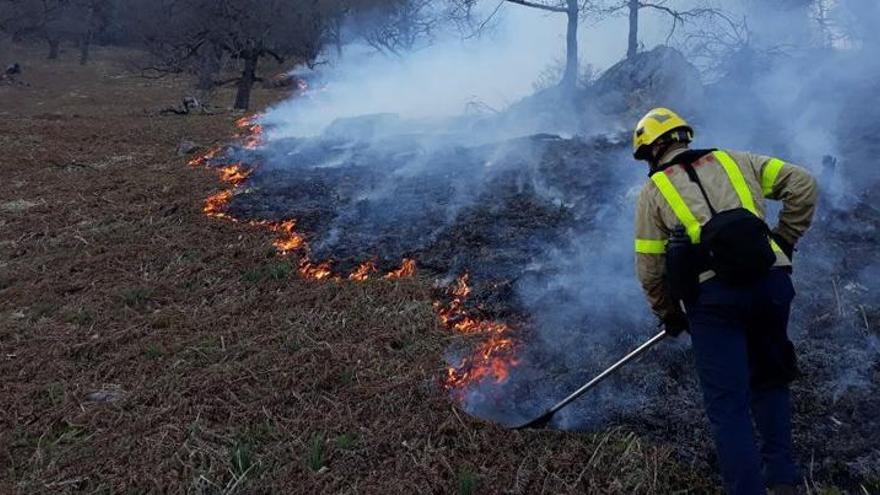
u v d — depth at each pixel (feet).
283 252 19.60
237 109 68.54
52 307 17.21
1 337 15.87
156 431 11.92
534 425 11.27
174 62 81.30
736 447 8.59
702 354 9.05
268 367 13.67
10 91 103.65
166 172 28.91
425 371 13.26
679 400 11.92
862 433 10.89
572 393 12.06
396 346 14.48
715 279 9.03
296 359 13.87
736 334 9.00
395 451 11.18
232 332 15.30
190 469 10.88
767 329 9.23
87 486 10.73
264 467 10.92
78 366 14.40
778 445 9.12
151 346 14.80
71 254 20.53
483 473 10.61
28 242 21.80
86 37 138.21
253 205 23.24
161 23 81.82
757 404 9.41
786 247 10.05
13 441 11.93
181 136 38.09
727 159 9.61
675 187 9.39
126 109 82.23
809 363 12.37
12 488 10.68
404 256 18.54
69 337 15.69
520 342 14.11
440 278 17.20
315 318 15.64
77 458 11.34
